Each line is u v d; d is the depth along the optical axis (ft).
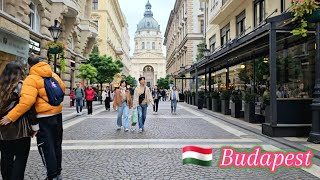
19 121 16.02
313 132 31.48
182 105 109.09
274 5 58.13
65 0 85.20
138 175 20.59
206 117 60.95
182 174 20.83
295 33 31.96
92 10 189.26
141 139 34.50
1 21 53.78
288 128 35.58
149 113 71.41
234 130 41.78
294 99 36.65
